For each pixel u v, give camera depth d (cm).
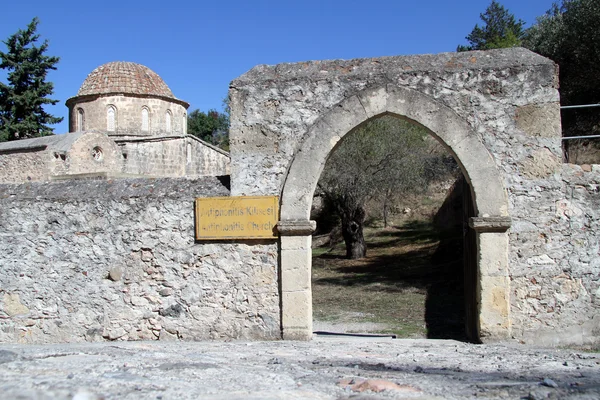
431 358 567
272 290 697
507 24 4488
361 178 1928
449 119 676
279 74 715
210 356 541
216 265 706
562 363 530
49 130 3278
